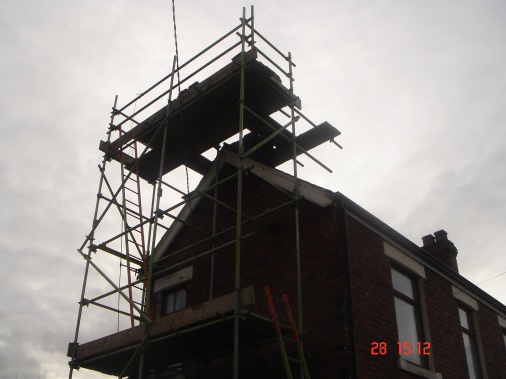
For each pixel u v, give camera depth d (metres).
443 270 12.45
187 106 10.56
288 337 8.86
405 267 11.30
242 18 10.53
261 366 9.66
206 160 12.48
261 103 10.80
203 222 12.27
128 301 9.41
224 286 11.04
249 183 11.73
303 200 10.48
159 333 8.40
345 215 10.02
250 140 12.28
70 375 9.43
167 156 12.09
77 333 9.71
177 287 12.18
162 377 11.08
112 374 10.77
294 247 10.20
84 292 10.12
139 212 11.48
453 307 12.51
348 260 9.56
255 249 10.88
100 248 10.71
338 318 8.96
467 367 11.96
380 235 10.83
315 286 9.53
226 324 8.00
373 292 9.89
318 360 8.88
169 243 12.57
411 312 11.08
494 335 13.95
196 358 9.98
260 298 10.27
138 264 11.59
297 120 10.78
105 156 11.82
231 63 10.18
